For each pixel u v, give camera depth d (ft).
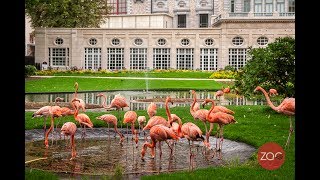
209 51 217.56
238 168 37.68
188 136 41.78
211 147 50.67
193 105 52.54
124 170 39.37
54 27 224.53
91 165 41.60
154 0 289.12
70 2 223.71
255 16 214.69
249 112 80.12
